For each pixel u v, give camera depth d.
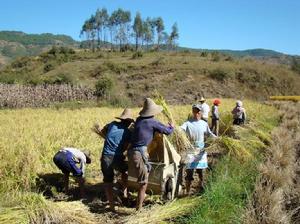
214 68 68.62
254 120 19.64
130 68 69.31
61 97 37.81
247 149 11.42
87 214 7.56
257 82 69.19
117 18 139.88
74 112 23.31
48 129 13.88
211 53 89.94
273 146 12.05
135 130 7.66
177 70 67.56
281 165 10.59
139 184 7.61
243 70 70.25
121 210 7.92
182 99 60.59
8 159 9.48
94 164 11.08
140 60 77.06
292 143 14.04
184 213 7.22
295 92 70.88
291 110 30.19
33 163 9.46
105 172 7.80
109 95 39.62
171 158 8.22
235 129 14.98
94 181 9.99
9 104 34.31
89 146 12.05
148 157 8.16
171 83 64.19
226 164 9.67
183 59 76.88
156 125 7.65
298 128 18.81
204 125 8.77
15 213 6.95
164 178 7.96
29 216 6.99
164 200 8.20
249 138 13.31
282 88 70.06
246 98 64.94
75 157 8.78
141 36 136.75
